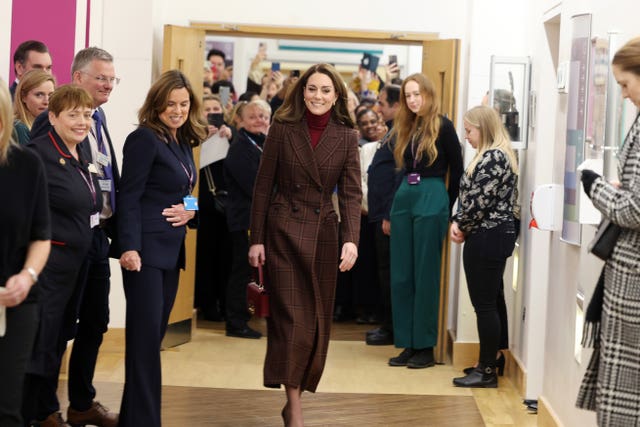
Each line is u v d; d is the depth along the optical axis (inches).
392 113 316.8
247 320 306.2
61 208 166.4
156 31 285.0
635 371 134.3
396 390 241.9
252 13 300.4
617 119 160.9
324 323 196.5
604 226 137.8
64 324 179.8
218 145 313.9
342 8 300.8
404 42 306.2
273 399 228.4
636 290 133.3
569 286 191.2
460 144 276.1
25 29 211.3
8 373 134.3
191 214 183.6
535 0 246.7
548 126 228.7
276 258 193.9
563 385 193.3
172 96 179.6
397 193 265.4
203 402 222.7
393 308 268.2
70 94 165.9
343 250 195.5
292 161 192.9
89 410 191.5
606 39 167.8
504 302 251.8
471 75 274.4
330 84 192.1
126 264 174.4
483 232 237.9
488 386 246.5
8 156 132.7
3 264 133.4
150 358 178.7
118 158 275.9
